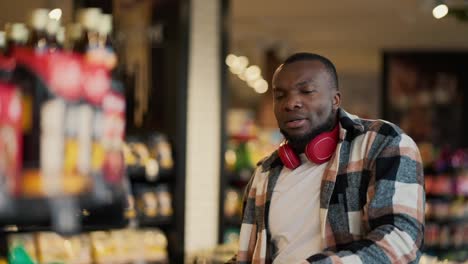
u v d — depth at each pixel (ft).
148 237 17.37
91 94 5.85
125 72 16.93
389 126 6.91
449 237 27.66
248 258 7.72
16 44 7.55
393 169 6.63
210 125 18.83
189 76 18.11
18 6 15.62
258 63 37.78
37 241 15.25
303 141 7.13
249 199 7.79
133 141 17.58
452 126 37.29
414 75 37.91
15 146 5.37
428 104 37.70
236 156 23.73
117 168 5.96
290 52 37.58
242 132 25.07
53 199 5.38
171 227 17.95
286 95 7.09
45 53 5.76
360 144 6.89
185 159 17.92
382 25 32.01
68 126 5.66
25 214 5.22
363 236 6.78
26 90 5.54
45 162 5.48
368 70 47.42
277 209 7.26
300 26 32.53
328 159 7.07
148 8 17.30
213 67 18.85
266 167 7.61
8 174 5.27
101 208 6.00
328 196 6.87
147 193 17.80
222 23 18.98
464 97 37.37
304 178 7.15
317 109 7.02
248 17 30.55
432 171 29.12
